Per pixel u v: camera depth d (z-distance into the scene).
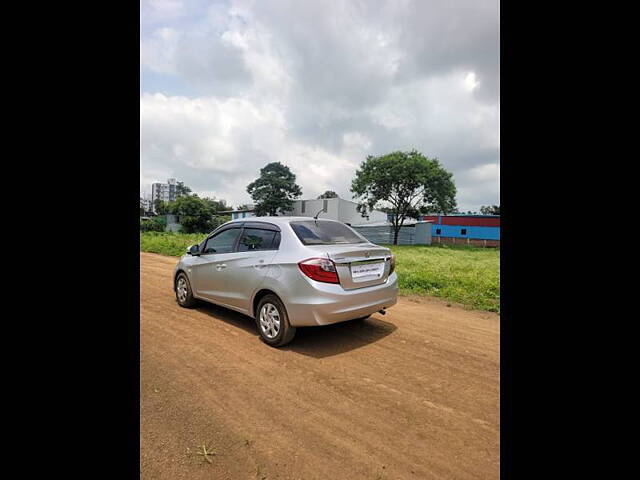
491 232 40.66
